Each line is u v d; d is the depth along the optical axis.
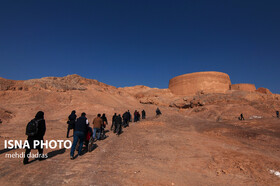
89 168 4.76
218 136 10.80
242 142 9.03
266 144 8.57
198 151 7.04
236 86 66.12
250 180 4.31
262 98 38.47
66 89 45.09
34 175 4.15
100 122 9.02
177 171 4.85
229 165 5.35
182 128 14.35
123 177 4.18
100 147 7.62
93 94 49.72
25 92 35.50
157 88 80.00
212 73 62.59
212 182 4.18
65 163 5.18
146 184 3.85
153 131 12.44
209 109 33.09
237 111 28.66
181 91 66.00
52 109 28.83
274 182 4.19
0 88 33.22
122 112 31.39
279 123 15.28
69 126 10.19
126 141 9.09
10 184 3.59
